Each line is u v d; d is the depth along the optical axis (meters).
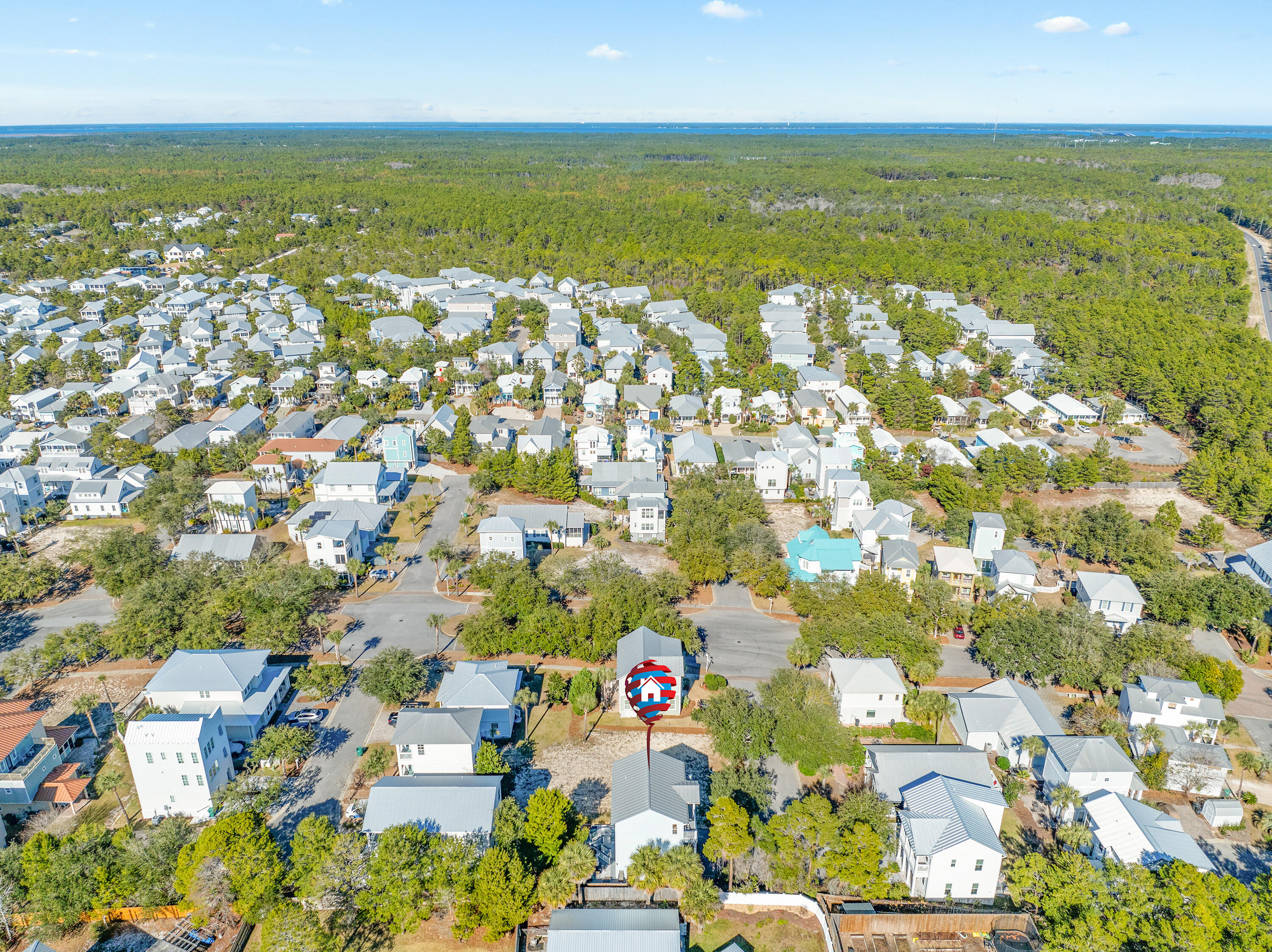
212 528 142.75
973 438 188.25
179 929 70.44
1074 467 163.12
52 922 68.25
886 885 71.88
